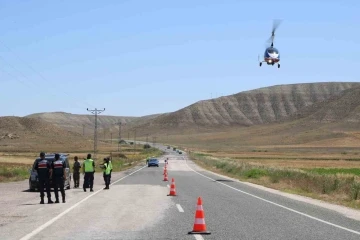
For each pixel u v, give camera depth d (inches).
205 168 2630.4
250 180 1571.1
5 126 7529.5
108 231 507.8
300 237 478.3
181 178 1669.5
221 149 7667.3
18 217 621.3
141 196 947.3
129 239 460.1
